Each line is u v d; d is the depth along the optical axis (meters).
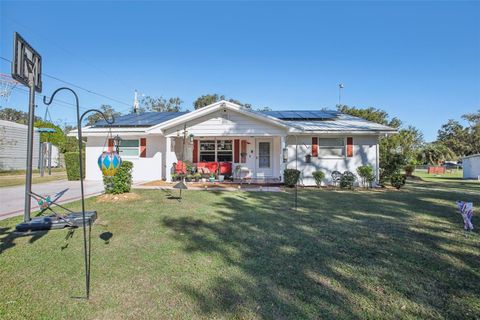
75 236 4.64
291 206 7.50
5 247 4.11
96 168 14.63
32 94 5.43
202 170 14.01
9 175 18.08
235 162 14.96
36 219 5.26
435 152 31.31
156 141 14.48
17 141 22.73
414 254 3.87
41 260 3.61
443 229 5.19
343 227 5.29
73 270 3.31
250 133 12.76
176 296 2.71
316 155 13.19
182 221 5.66
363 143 13.12
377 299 2.67
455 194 10.23
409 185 14.20
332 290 2.84
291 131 12.37
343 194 10.09
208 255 3.79
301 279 3.08
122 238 4.52
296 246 4.18
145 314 2.41
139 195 8.99
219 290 2.82
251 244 4.25
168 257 3.72
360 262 3.57
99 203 7.54
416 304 2.59
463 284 2.98
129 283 2.98
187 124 12.87
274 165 14.96
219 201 8.21
